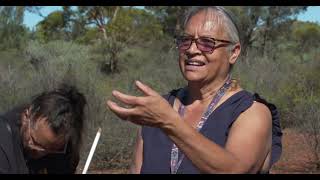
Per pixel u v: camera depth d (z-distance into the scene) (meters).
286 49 32.59
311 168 9.19
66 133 2.62
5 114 2.68
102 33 37.06
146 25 33.69
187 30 2.54
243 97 2.40
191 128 1.81
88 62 17.06
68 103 2.65
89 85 9.88
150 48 28.94
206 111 2.48
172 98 2.76
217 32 2.49
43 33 36.72
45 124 2.59
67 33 39.38
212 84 2.55
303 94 11.43
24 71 12.47
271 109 2.38
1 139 2.56
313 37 35.16
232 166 1.94
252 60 15.13
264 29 32.59
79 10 38.22
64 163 2.73
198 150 1.84
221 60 2.52
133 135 9.12
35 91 9.74
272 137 2.38
